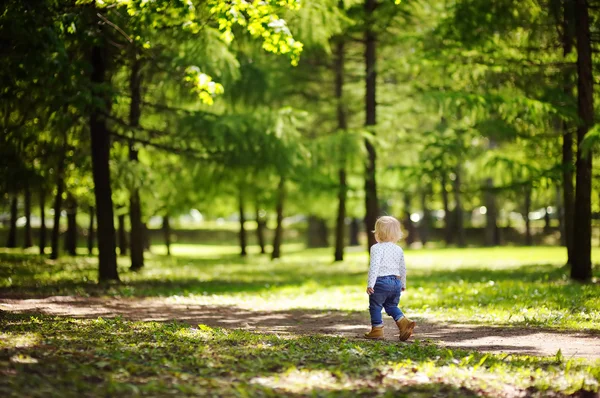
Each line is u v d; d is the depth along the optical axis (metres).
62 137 17.42
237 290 16.92
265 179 18.89
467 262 29.03
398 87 27.12
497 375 5.96
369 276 8.08
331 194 24.53
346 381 5.59
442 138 21.95
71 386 5.05
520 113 17.33
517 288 14.49
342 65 27.42
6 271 21.36
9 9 9.48
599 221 52.47
